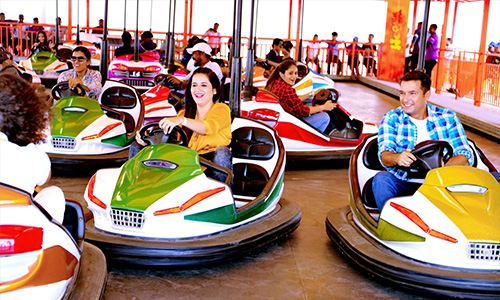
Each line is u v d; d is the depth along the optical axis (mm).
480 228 2625
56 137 4496
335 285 2842
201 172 2992
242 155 3701
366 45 15516
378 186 3143
